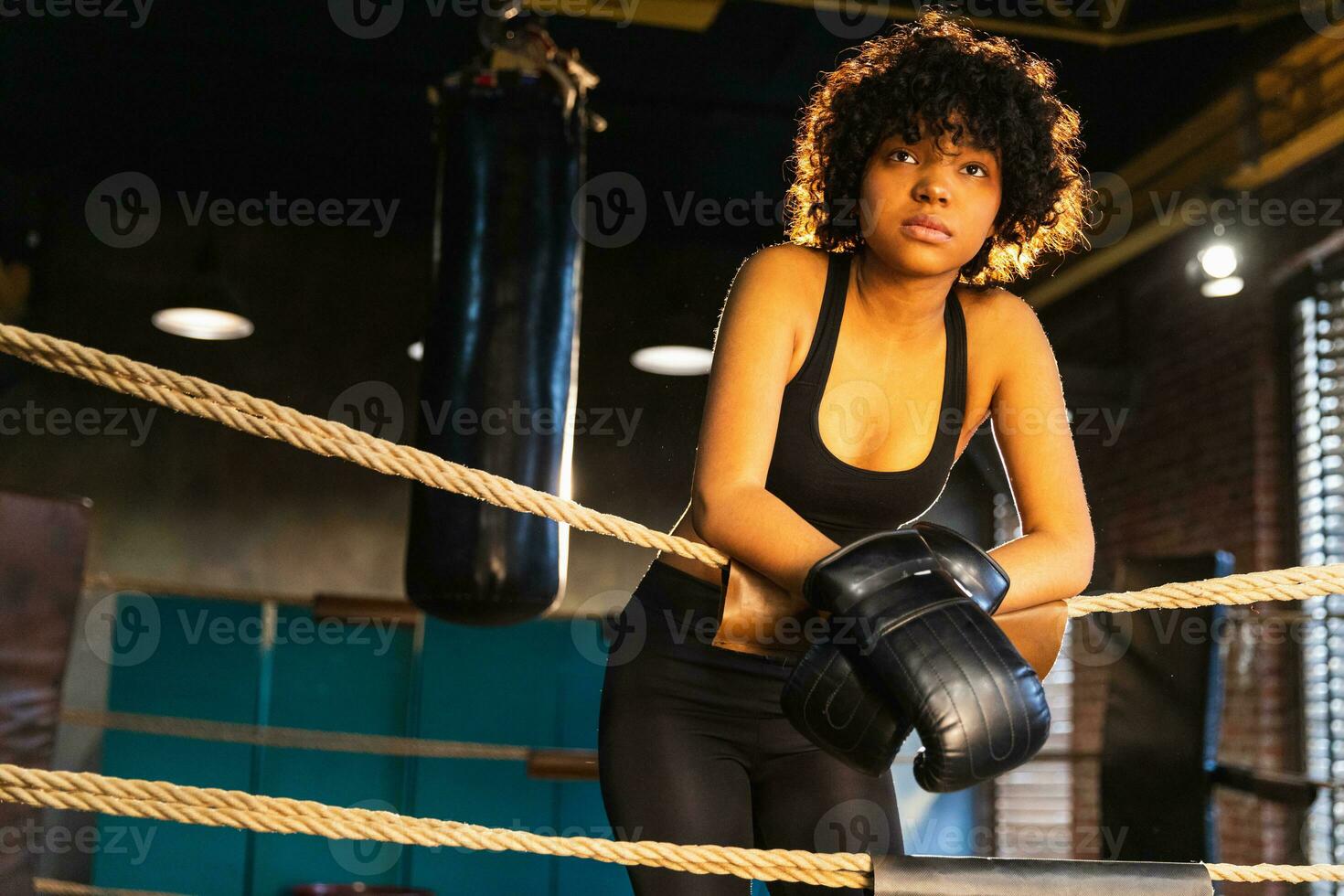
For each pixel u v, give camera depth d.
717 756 1.25
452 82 3.30
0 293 6.09
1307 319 5.26
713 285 6.62
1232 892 5.00
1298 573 1.22
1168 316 6.13
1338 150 4.95
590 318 6.66
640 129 5.73
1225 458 5.60
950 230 1.14
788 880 1.10
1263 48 4.71
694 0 4.29
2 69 5.38
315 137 5.97
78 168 6.29
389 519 6.84
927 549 1.04
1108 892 1.08
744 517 1.07
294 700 5.66
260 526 6.70
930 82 1.15
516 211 3.17
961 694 0.93
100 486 6.54
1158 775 3.22
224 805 1.11
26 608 2.07
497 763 5.67
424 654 5.74
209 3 4.92
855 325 1.22
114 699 5.49
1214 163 5.05
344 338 6.95
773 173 6.02
